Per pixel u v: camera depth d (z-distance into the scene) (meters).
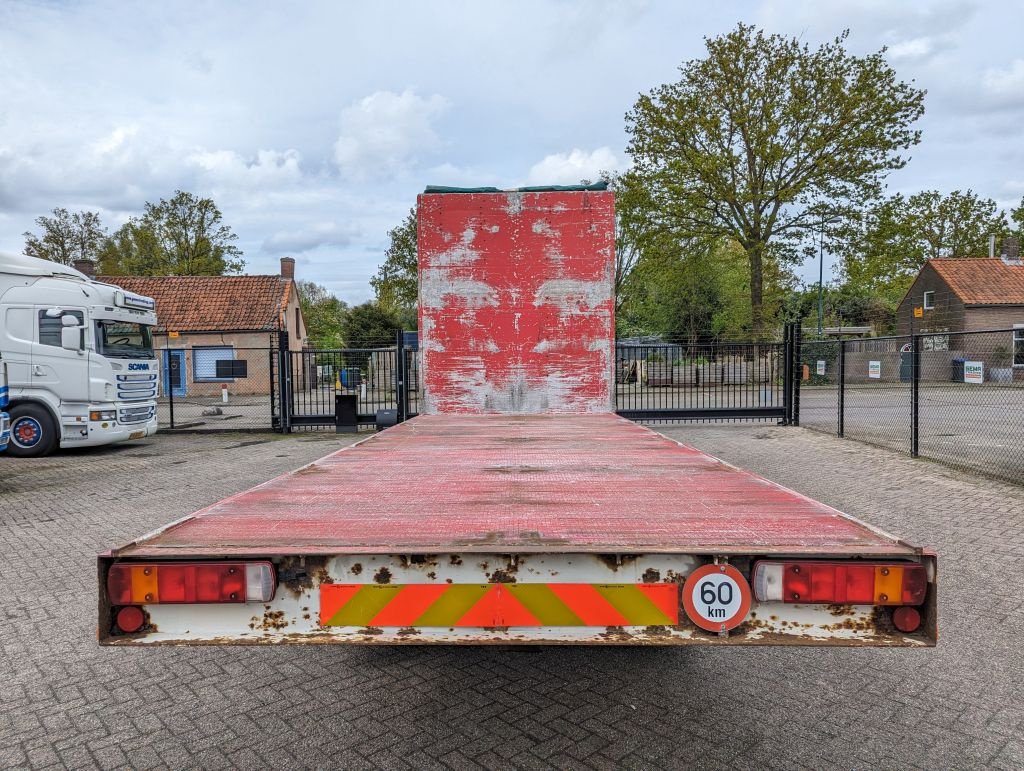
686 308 35.59
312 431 15.78
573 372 6.28
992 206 46.97
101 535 6.33
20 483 9.12
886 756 2.64
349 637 2.07
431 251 6.23
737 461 9.75
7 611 4.40
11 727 2.96
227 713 3.06
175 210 43.09
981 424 14.03
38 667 3.58
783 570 2.02
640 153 26.95
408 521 2.38
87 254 44.78
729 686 3.27
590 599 2.06
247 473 9.79
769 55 25.39
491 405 6.27
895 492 7.50
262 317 31.73
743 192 25.78
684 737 2.80
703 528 2.26
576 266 6.24
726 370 15.05
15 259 11.63
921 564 2.01
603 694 3.20
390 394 16.38
